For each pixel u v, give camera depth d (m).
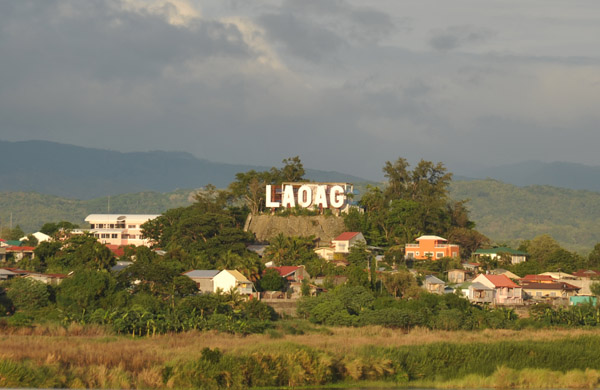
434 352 128.25
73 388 102.00
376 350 129.38
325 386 115.00
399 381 119.62
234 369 111.75
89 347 124.06
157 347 128.00
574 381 119.00
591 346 139.38
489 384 118.38
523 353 131.38
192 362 112.00
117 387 103.88
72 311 168.00
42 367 105.56
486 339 148.50
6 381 101.25
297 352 119.19
